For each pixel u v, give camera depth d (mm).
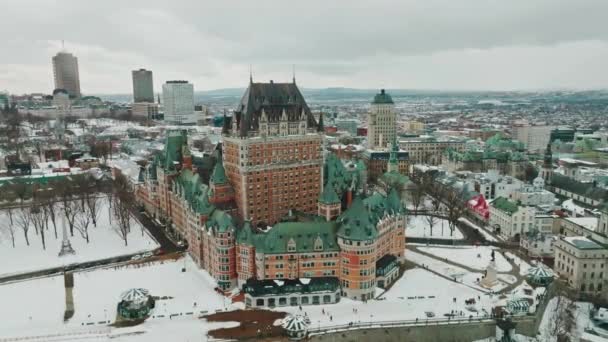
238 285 178375
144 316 155125
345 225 169250
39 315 158000
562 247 189750
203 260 194125
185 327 148250
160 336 143250
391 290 175250
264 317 154750
